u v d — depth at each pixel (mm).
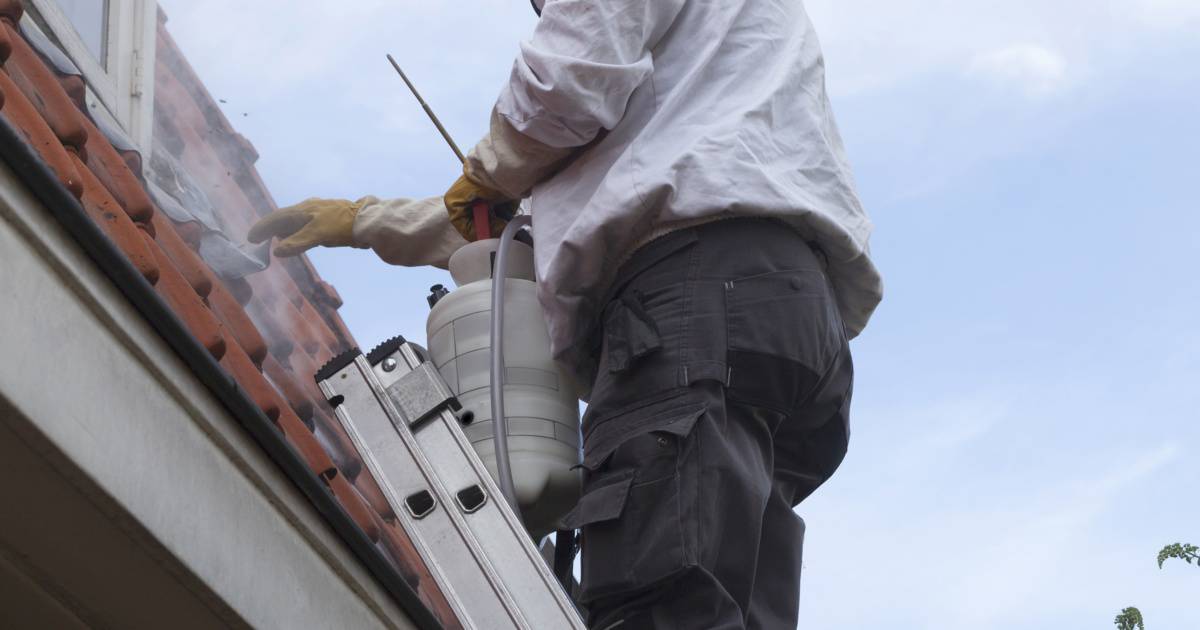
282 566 2406
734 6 3797
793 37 3883
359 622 2619
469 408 3686
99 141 3326
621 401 3371
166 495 2129
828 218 3590
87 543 2107
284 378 4043
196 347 2205
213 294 3602
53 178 1943
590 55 3504
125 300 2105
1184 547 5598
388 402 3352
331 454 4234
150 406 2139
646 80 3721
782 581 3586
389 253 4480
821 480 3836
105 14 4406
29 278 1921
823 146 3736
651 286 3463
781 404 3398
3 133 1863
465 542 3184
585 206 3607
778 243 3510
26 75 3119
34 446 1902
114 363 2074
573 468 3346
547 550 4539
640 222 3518
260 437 2350
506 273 3908
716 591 3096
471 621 3109
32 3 3863
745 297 3398
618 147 3691
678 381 3299
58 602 2258
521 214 3961
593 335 3725
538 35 3594
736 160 3508
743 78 3725
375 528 3504
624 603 3182
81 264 2020
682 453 3207
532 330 3789
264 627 2312
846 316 3930
